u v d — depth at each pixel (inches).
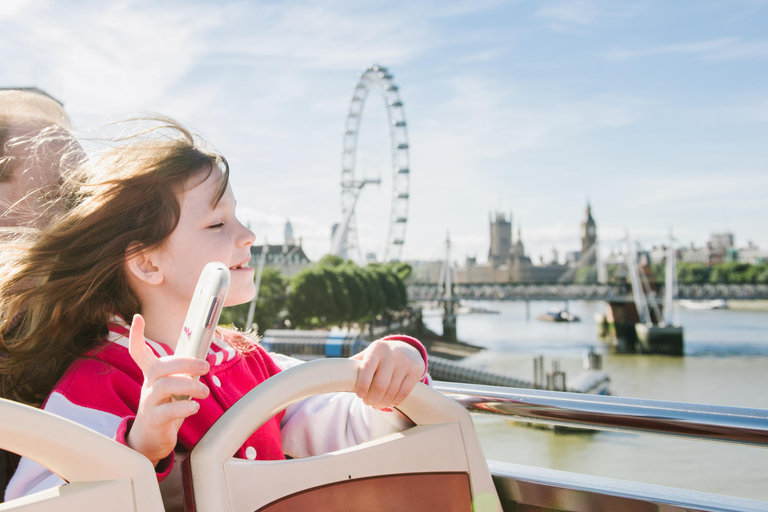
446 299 3440.0
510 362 2598.4
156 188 33.1
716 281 4810.5
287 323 1849.2
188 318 23.0
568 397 41.5
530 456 1028.5
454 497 31.9
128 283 35.1
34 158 44.4
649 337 2955.2
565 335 3663.9
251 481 25.4
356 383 29.7
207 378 36.6
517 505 43.1
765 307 5157.5
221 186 35.0
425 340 3240.7
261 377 42.3
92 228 32.7
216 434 24.8
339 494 28.7
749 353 2817.4
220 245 34.6
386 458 30.5
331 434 39.0
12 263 33.5
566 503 41.0
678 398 1807.3
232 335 43.2
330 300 1820.9
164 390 21.8
